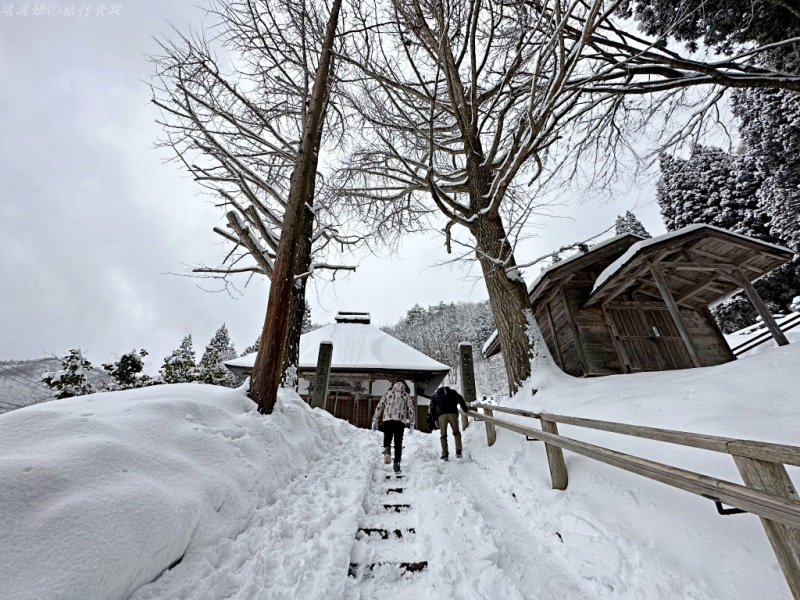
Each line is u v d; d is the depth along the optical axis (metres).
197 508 1.95
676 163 22.14
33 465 1.61
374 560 2.22
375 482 3.84
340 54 5.79
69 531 1.40
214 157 5.39
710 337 8.38
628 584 1.81
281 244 4.48
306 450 4.03
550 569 2.12
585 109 7.18
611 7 3.95
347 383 12.10
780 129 14.09
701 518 1.99
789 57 6.92
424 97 6.68
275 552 2.07
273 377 4.02
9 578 1.16
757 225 17.97
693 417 2.84
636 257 6.32
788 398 2.56
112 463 1.88
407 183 7.62
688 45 7.38
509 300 6.08
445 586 1.91
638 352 7.59
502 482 3.52
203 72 5.66
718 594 1.57
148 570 1.55
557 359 8.34
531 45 5.70
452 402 5.03
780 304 17.61
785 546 1.33
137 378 8.56
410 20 4.50
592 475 2.75
